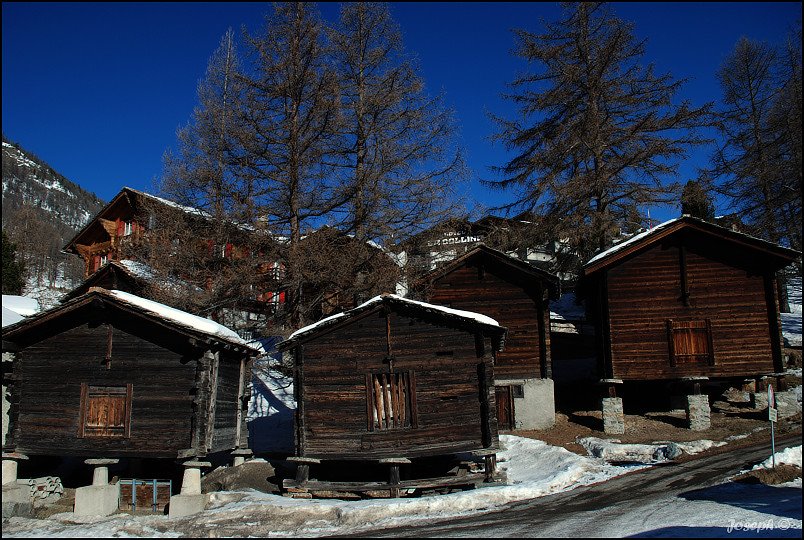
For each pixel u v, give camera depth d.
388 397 16.75
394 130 26.22
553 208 29.05
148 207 22.78
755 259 22.39
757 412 21.83
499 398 23.58
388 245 23.66
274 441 21.84
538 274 23.88
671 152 27.09
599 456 18.47
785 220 31.38
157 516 14.59
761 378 22.23
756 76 35.62
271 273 23.62
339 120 24.42
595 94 28.88
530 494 14.55
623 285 22.88
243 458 18.56
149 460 18.34
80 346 16.73
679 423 21.73
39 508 15.73
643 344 22.34
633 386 26.22
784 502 11.74
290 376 24.62
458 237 25.28
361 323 17.17
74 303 16.31
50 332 16.92
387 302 16.98
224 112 24.22
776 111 32.97
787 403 21.06
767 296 22.12
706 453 17.42
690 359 22.05
